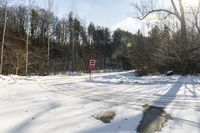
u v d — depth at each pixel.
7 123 8.43
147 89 15.40
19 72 33.91
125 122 8.66
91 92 14.49
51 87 16.69
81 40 63.12
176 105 10.81
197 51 25.03
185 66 25.58
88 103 11.30
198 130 7.87
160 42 28.20
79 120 8.88
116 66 81.75
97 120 8.88
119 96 13.09
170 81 19.22
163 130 7.90
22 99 11.98
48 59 40.06
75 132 7.83
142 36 44.91
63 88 16.22
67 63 52.81
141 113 9.62
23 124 8.40
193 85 16.72
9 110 9.94
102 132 7.84
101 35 88.25
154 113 9.61
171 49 26.11
